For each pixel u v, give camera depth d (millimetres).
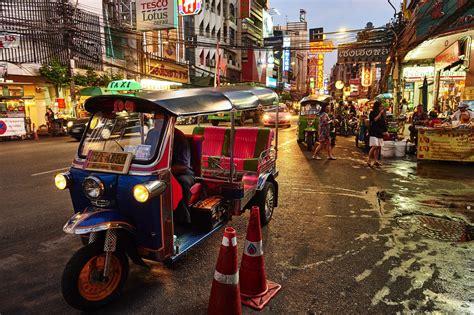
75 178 3453
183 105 3547
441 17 11906
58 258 4141
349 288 3434
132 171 3184
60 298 3312
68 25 19312
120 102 3500
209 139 6391
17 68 18641
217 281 2865
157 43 26281
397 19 18344
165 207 3281
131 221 3236
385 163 10289
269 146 5957
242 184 4438
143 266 3621
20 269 3871
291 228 5031
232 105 4277
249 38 50781
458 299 3248
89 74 21047
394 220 5344
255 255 3240
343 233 4836
